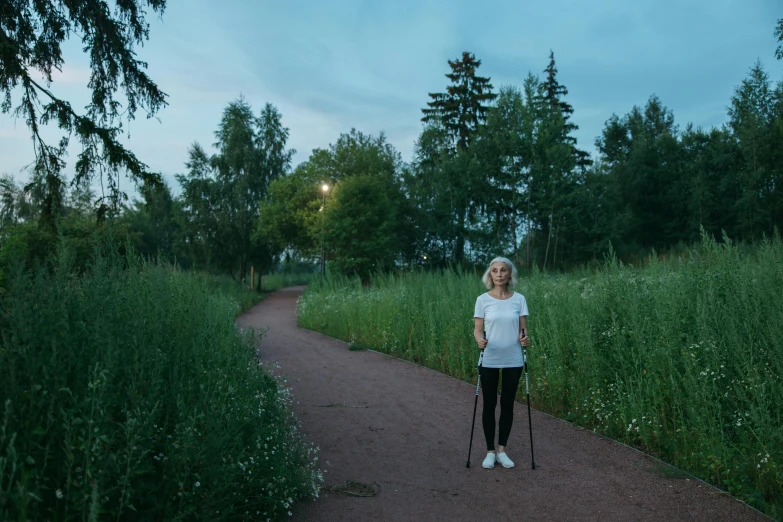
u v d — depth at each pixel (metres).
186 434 3.23
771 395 4.84
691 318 6.27
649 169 49.16
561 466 5.23
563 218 42.72
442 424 6.84
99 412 2.76
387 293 15.36
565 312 8.72
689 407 5.30
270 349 14.11
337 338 16.66
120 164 11.45
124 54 11.15
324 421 7.05
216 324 5.69
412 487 4.83
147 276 4.72
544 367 7.89
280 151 50.16
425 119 55.03
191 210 44.06
